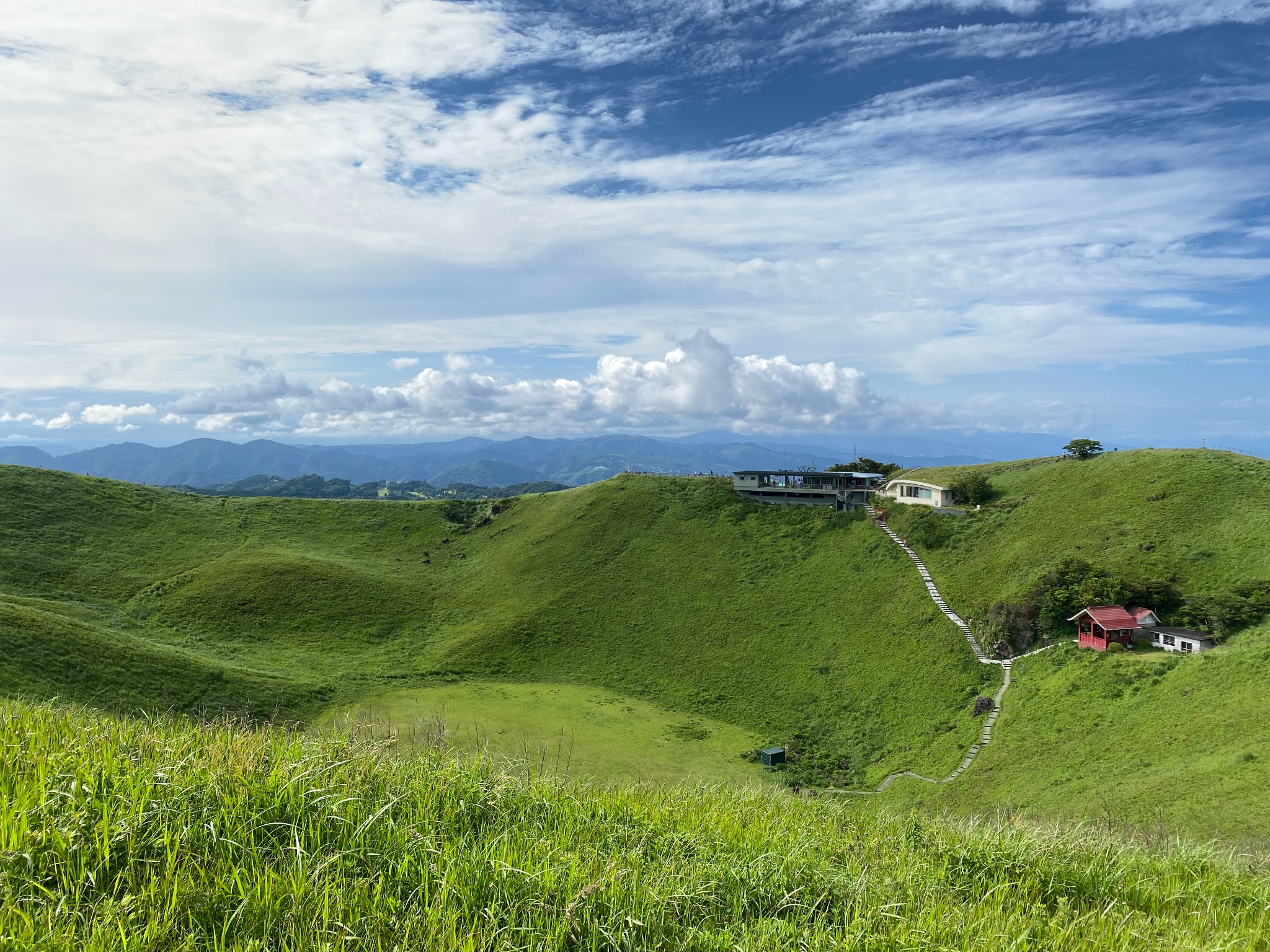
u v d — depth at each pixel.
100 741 6.88
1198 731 43.50
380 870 5.77
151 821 5.66
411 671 75.56
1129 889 7.88
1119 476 80.44
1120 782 40.97
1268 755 36.75
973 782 48.97
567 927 5.27
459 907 5.45
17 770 6.07
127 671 52.59
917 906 6.75
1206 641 53.00
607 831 7.70
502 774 8.53
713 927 5.92
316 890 5.16
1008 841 8.71
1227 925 7.11
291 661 74.19
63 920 4.56
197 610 81.19
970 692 61.75
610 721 64.94
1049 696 56.09
